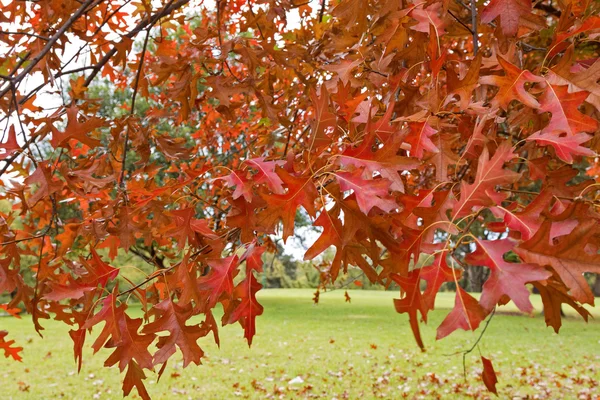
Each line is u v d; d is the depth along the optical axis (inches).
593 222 32.2
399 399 251.0
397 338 454.3
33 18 111.5
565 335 479.2
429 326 535.8
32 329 518.6
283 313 698.2
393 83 61.9
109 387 277.1
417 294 36.7
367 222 44.8
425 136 48.9
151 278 55.0
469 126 60.2
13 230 80.6
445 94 53.6
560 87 44.7
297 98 127.8
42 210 95.7
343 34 80.0
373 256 46.3
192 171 51.1
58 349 393.4
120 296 55.7
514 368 319.3
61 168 73.3
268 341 439.8
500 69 58.9
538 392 257.9
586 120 43.3
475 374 301.0
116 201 81.0
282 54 95.7
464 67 61.8
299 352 384.8
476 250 34.3
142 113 451.2
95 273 55.7
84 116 89.2
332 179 50.0
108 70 117.5
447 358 354.0
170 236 56.9
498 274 32.4
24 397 255.6
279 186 46.0
